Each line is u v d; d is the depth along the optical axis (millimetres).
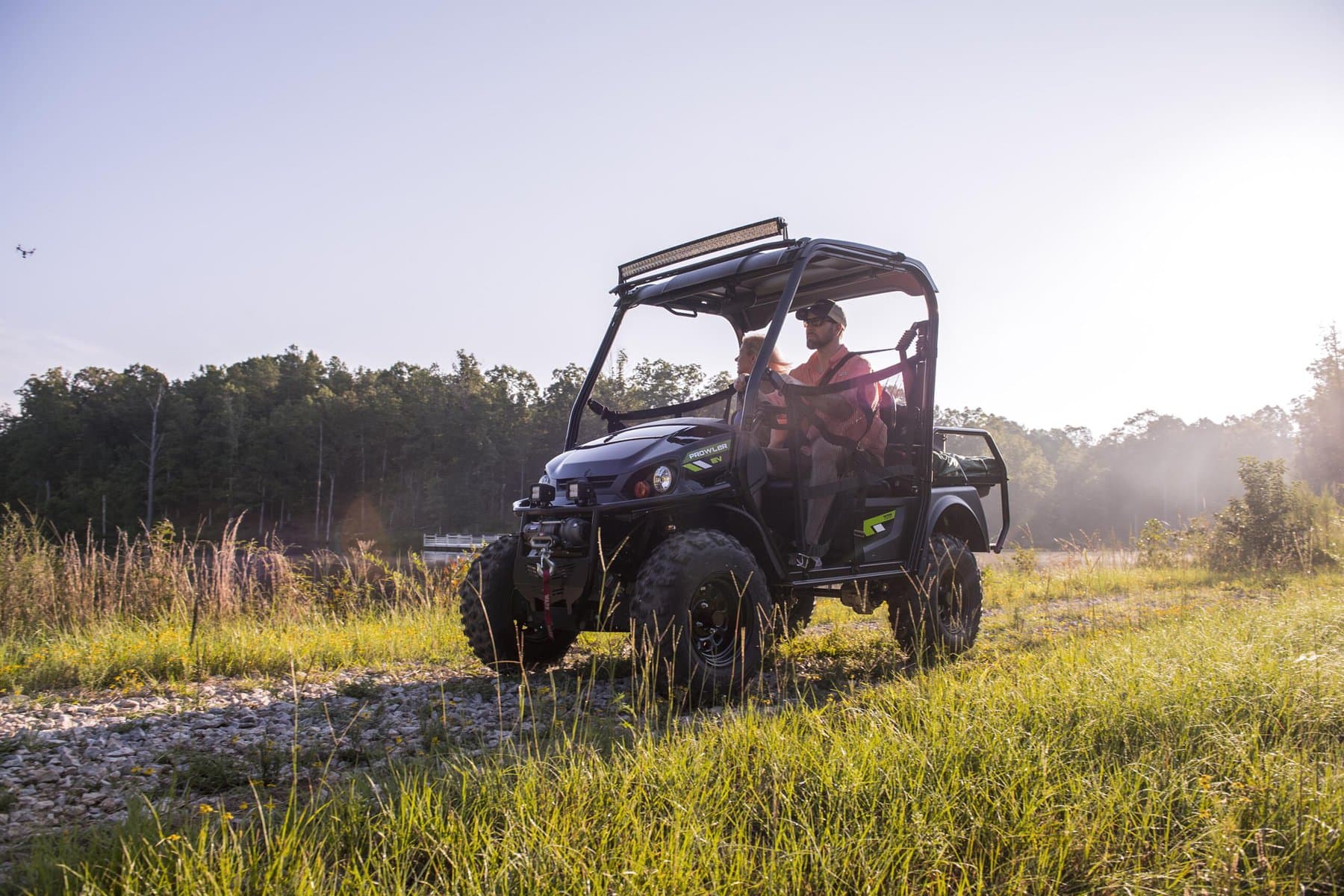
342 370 112062
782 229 5051
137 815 2535
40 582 7691
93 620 7418
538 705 4391
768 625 4594
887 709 3855
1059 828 2479
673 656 4191
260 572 8672
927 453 5836
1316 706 3561
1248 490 15172
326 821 2529
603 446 5090
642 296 5859
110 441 91062
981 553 6664
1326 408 28766
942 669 5090
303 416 91062
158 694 4812
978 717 3404
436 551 29812
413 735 3871
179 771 3295
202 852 2148
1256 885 2189
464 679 5156
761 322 6559
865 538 5473
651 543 4828
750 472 4809
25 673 5164
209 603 7895
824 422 5180
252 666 5594
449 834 2377
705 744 3238
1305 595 8430
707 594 4531
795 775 2867
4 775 3277
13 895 2156
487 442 93062
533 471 93750
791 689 4895
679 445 4785
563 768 2908
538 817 2510
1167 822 2508
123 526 78500
